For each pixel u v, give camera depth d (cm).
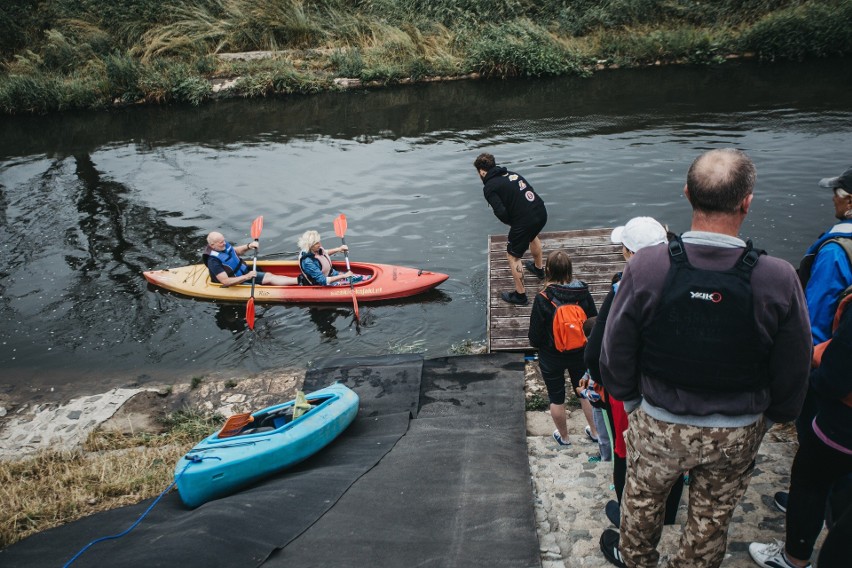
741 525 322
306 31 2077
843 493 271
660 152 1247
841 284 289
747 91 1608
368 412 579
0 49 2064
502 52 1856
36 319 872
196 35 2017
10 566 389
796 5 1967
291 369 754
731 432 211
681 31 1928
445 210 1095
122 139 1562
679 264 204
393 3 2111
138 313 881
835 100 1483
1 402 711
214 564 321
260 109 1741
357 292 875
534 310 454
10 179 1343
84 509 491
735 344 199
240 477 464
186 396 695
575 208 1048
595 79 1825
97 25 2081
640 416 229
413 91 1819
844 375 227
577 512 369
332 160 1343
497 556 319
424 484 408
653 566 257
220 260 898
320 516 374
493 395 587
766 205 1002
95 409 677
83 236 1088
